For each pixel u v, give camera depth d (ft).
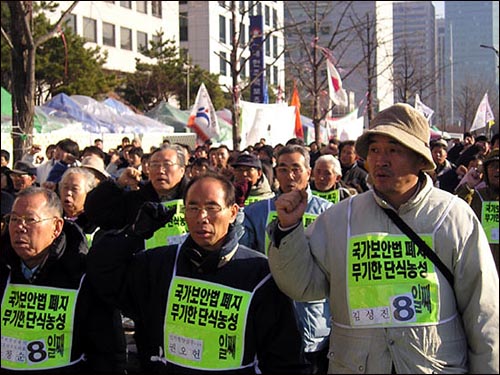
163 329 10.32
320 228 10.27
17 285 11.05
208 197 10.17
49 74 94.38
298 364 10.28
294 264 9.62
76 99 73.20
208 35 167.94
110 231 10.87
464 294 9.54
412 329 9.31
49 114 66.59
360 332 9.54
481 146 38.17
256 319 10.13
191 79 128.36
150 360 10.63
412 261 9.50
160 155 17.02
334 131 75.15
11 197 22.39
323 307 14.80
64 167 29.94
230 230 10.47
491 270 9.48
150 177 17.19
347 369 9.61
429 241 9.52
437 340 9.32
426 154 9.48
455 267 9.48
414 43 209.36
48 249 11.00
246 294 10.14
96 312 11.03
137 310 10.88
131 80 125.70
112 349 11.12
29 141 40.11
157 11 155.22
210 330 10.07
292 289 9.80
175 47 130.31
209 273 10.28
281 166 16.76
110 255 10.51
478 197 20.15
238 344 10.02
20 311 10.91
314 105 74.38
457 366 9.38
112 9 139.64
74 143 30.60
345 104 67.51
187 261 10.46
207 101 53.31
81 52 101.09
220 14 155.74
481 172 20.89
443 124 186.80
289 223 9.56
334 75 67.77
